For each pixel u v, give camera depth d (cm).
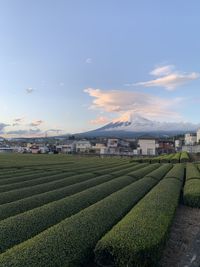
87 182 2230
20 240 887
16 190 1850
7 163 4884
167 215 1138
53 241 817
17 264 660
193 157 7394
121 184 2127
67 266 706
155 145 12756
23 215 1119
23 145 18125
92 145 15212
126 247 783
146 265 786
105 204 1330
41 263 677
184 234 1213
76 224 992
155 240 836
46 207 1266
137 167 4047
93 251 841
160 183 2078
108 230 999
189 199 1702
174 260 936
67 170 3494
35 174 2970
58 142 18525
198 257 961
